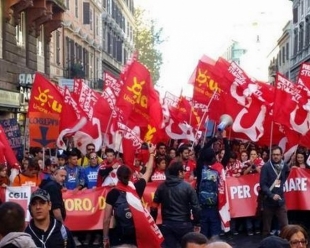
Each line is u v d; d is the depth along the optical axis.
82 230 11.70
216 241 4.06
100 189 11.87
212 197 10.37
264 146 16.05
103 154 15.62
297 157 13.46
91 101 15.09
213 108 16.69
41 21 29.78
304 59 52.72
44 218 5.84
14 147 15.54
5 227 4.77
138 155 12.56
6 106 24.56
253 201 12.98
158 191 8.81
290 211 13.30
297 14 57.44
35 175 11.65
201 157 10.77
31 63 29.16
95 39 49.19
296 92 13.52
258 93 14.95
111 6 58.16
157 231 7.80
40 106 14.56
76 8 41.16
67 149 16.50
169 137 18.56
